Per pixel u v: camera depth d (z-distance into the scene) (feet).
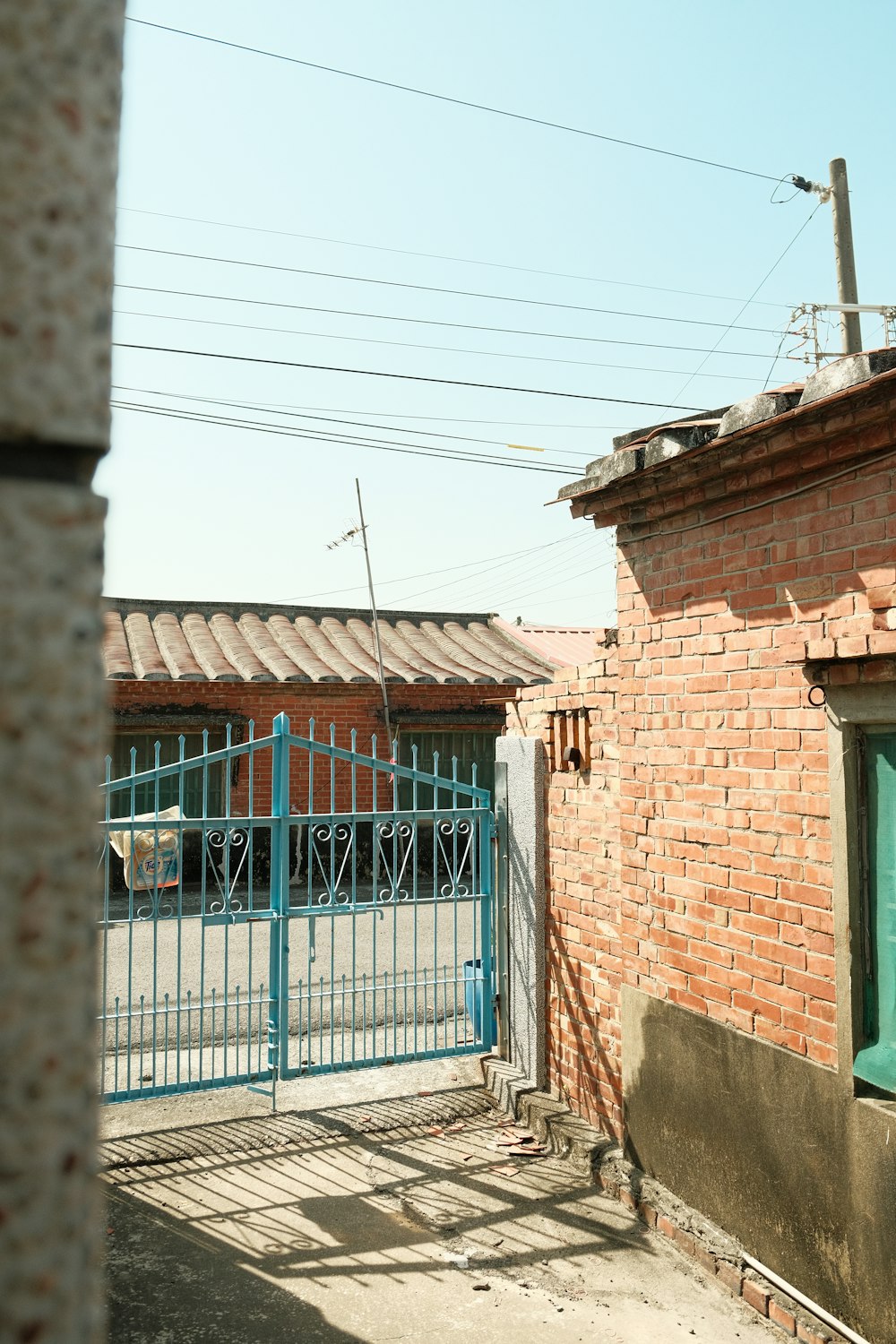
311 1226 15.90
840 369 11.47
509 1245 15.34
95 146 1.78
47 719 1.64
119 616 52.01
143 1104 20.31
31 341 1.68
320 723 47.98
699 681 15.40
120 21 1.86
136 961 32.42
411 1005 27.61
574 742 19.60
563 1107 19.52
